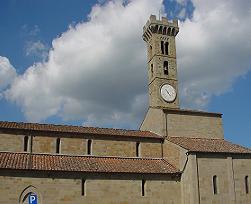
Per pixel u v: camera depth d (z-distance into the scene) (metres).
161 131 61.00
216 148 55.69
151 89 69.19
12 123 55.31
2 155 49.78
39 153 52.66
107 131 58.88
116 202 49.59
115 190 49.94
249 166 55.41
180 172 53.28
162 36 71.62
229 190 52.88
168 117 62.09
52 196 46.88
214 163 53.25
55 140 54.12
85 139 55.69
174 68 69.94
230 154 54.53
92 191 48.88
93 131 57.47
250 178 54.84
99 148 56.06
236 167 54.53
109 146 56.66
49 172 47.41
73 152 54.47
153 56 70.12
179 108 65.88
